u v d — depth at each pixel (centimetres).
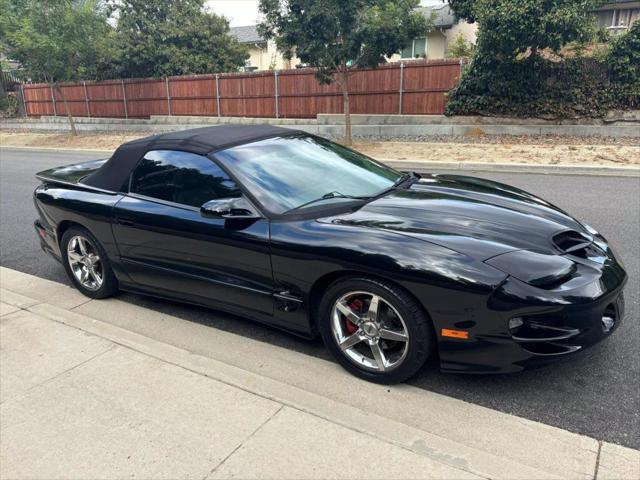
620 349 334
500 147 1273
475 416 271
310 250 304
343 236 300
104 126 2366
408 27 1342
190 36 2530
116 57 2277
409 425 266
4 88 2833
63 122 2517
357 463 231
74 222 435
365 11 1305
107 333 367
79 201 427
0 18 1944
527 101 1441
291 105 1864
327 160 400
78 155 1691
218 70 2570
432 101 1598
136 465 239
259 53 3095
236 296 352
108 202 409
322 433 252
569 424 264
